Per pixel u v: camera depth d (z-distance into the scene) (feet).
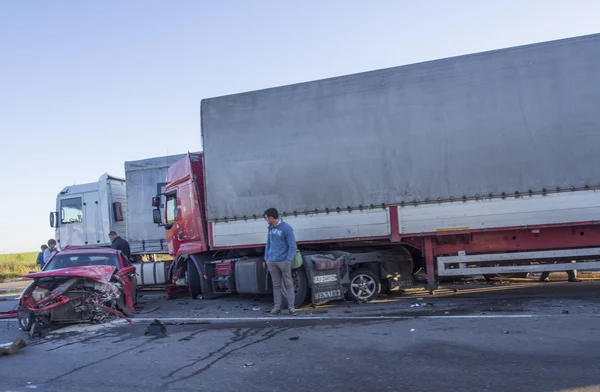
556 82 26.68
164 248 51.24
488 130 27.43
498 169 27.25
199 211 34.58
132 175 52.60
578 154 26.27
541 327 20.27
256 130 31.50
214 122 32.40
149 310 32.63
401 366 16.33
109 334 24.52
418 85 28.63
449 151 27.96
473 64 27.86
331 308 28.76
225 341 21.27
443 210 28.02
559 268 27.20
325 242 30.01
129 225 52.34
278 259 27.53
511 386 14.02
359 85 29.60
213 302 34.78
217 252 35.58
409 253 31.55
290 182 30.58
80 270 27.84
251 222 31.60
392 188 28.78
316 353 18.45
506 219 27.09
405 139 28.63
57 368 18.52
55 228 57.72
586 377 14.37
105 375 17.25
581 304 24.95
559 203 26.45
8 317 29.55
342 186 29.58
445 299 29.55
